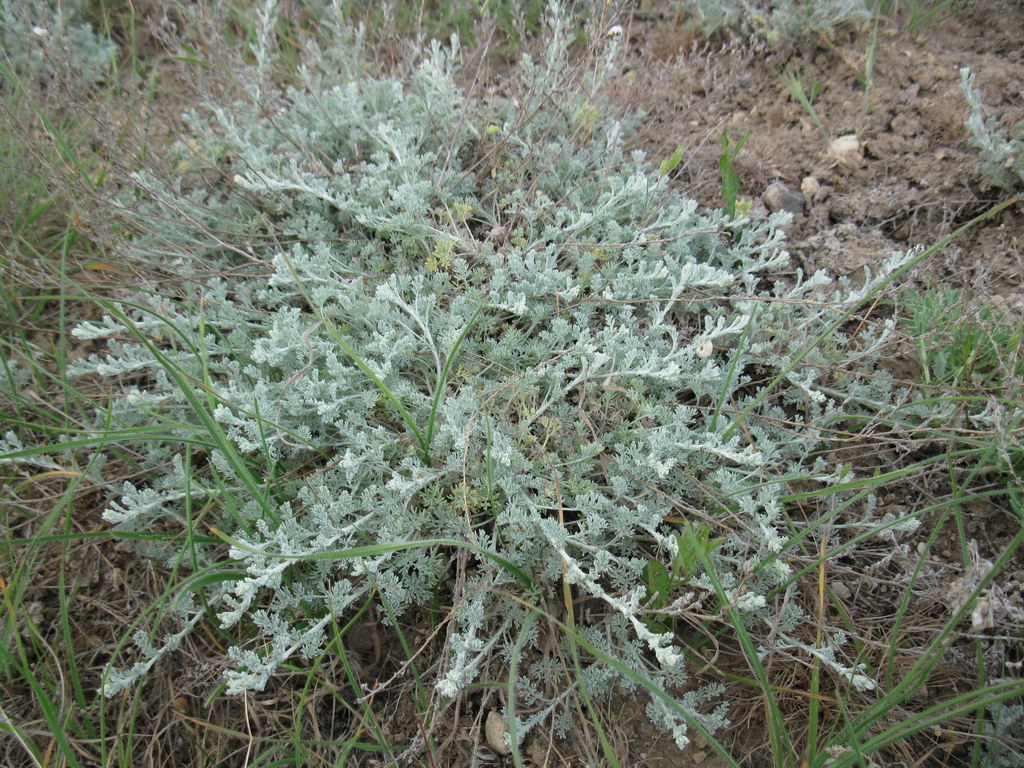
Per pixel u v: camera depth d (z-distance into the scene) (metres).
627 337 0.46
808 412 0.48
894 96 0.64
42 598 0.45
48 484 0.48
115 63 0.70
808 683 0.39
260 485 0.44
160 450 0.46
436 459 0.43
